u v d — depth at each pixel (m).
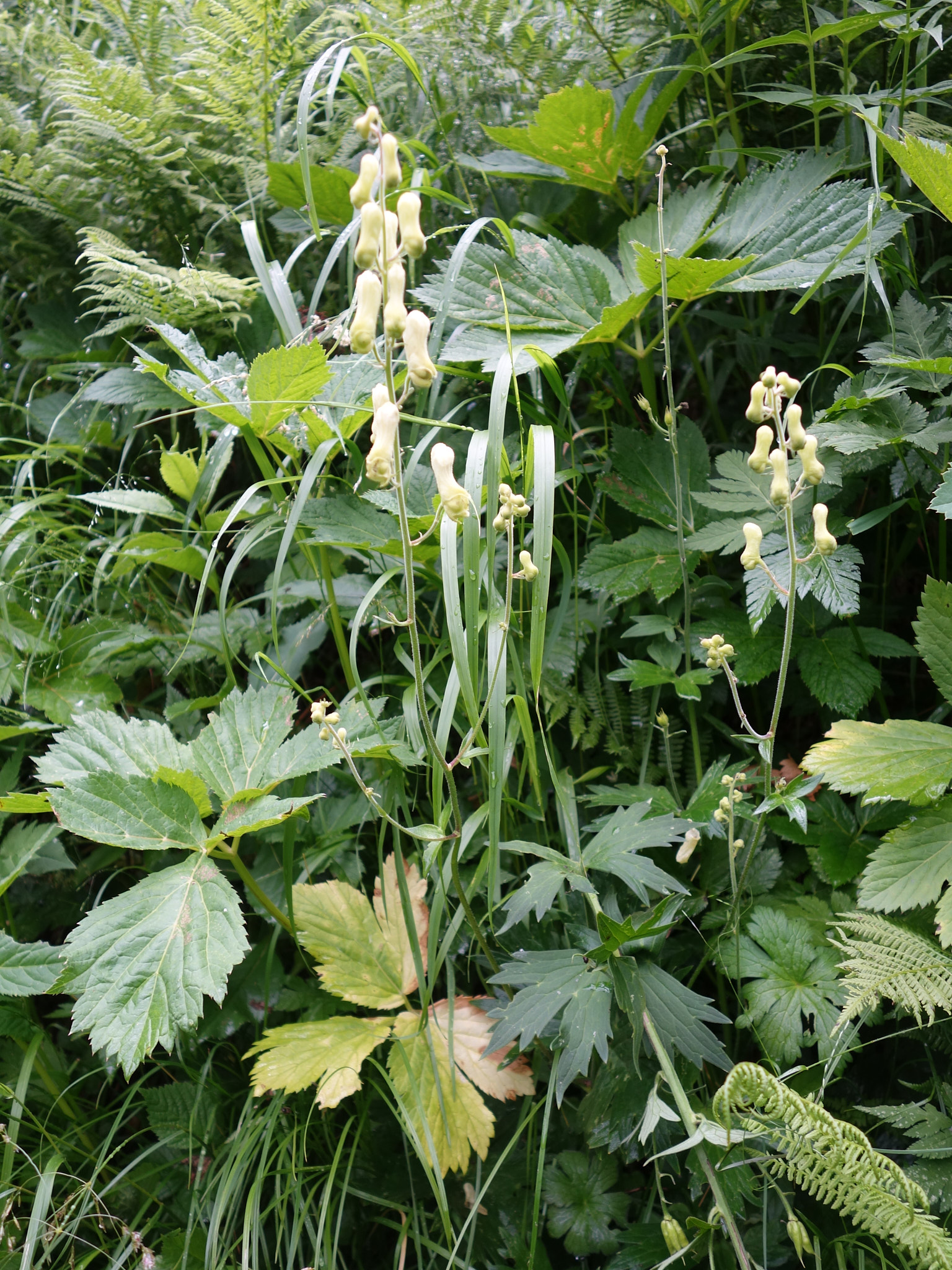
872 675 0.49
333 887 0.51
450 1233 0.43
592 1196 0.48
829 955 0.45
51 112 0.72
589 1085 0.50
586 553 0.61
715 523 0.51
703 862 0.51
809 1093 0.43
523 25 0.62
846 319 0.54
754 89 0.63
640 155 0.57
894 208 0.49
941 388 0.48
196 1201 0.48
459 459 0.58
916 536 0.54
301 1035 0.47
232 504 0.70
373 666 0.63
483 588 0.54
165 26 0.70
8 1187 0.49
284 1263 0.51
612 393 0.63
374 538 0.50
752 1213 0.46
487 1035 0.47
